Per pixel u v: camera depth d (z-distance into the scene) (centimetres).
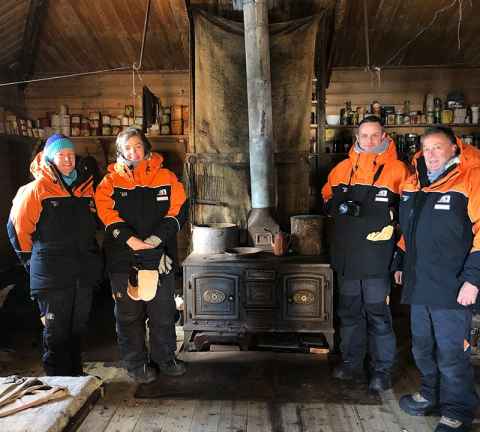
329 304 277
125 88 476
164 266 239
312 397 231
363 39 423
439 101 437
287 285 277
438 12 394
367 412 217
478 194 181
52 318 221
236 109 369
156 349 252
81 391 131
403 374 255
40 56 454
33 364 277
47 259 217
